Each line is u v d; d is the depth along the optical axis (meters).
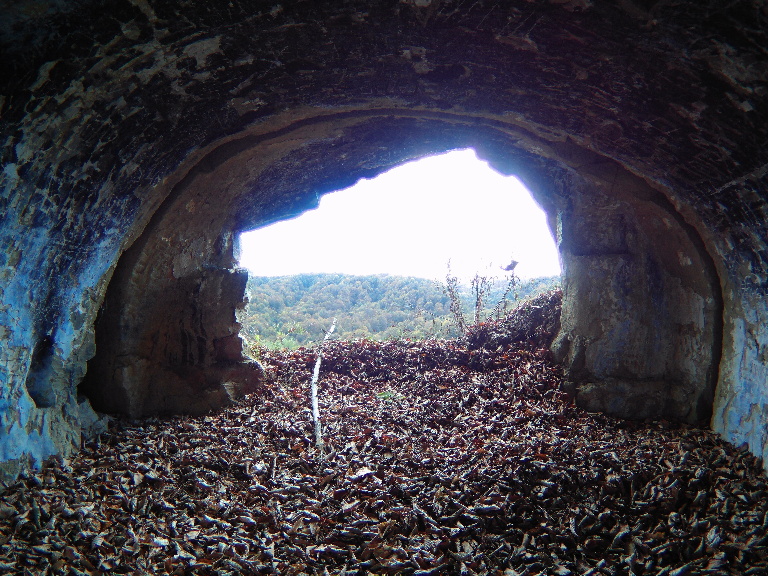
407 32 3.47
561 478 4.83
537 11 3.08
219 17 3.12
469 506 4.52
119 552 3.59
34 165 3.38
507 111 4.73
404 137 5.83
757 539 3.76
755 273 4.78
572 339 7.06
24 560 3.32
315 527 4.19
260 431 6.11
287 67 3.90
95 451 5.02
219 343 6.93
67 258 4.34
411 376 8.30
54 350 4.67
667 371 6.34
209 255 6.46
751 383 5.07
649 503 4.42
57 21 2.64
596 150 4.98
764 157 3.53
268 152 5.48
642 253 6.35
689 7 2.68
